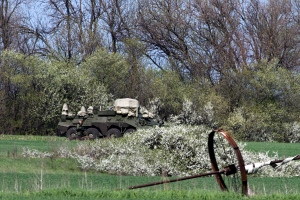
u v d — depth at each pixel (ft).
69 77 175.42
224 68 199.41
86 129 144.46
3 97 172.96
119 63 188.14
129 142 86.28
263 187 61.98
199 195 51.01
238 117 175.73
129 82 189.67
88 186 62.54
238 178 59.31
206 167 79.87
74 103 175.83
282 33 208.64
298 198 50.98
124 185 64.75
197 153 80.89
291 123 178.40
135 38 202.49
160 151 82.38
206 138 83.35
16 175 70.49
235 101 186.29
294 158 53.06
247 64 201.46
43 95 173.88
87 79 178.91
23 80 172.65
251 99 184.24
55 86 174.50
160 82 185.57
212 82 204.13
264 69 187.11
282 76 182.09
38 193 52.06
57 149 89.30
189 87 188.34
